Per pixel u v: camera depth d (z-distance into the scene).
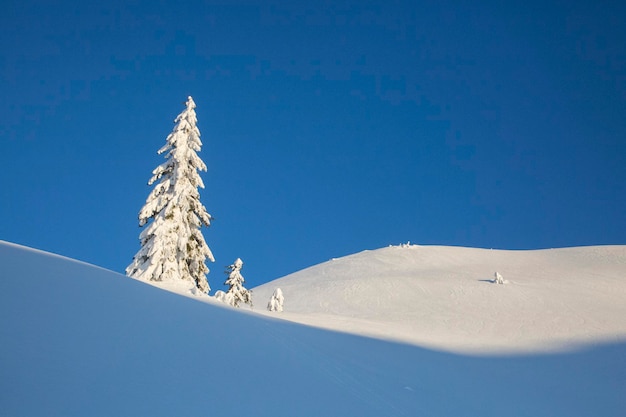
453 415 6.55
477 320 39.44
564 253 89.88
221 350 6.11
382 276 68.94
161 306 7.40
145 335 5.52
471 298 51.38
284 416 4.40
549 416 8.41
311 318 25.48
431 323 38.41
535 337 29.72
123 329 5.43
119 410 3.46
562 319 37.94
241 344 6.91
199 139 24.14
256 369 5.80
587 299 48.97
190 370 4.90
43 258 7.43
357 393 6.15
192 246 23.39
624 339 26.77
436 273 70.69
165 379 4.41
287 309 54.31
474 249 95.75
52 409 3.15
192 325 6.91
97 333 4.98
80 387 3.63
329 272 78.88
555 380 13.91
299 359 7.30
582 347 24.33
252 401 4.56
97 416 3.26
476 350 21.03
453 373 11.66
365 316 45.28
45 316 4.88
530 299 49.44
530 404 9.21
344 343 12.16
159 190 23.12
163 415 3.61
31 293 5.43
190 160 23.91
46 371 3.70
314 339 10.88
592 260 80.50
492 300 49.75
